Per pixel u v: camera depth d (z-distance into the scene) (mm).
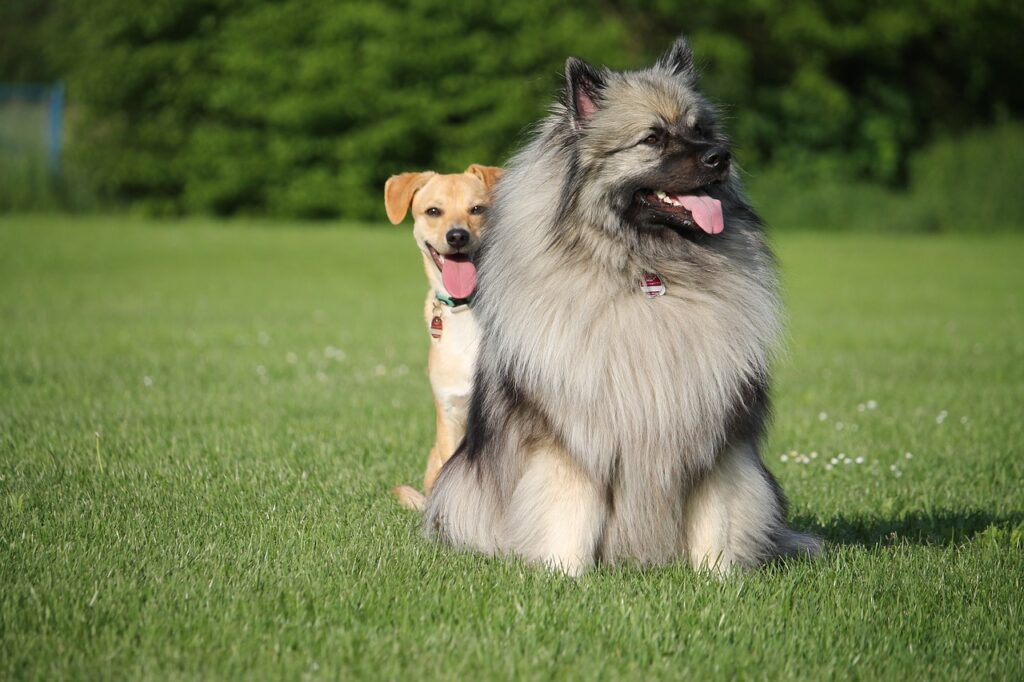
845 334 17062
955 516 7113
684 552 5879
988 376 13016
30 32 53812
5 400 10273
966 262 30031
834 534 6859
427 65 39219
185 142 41469
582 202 5617
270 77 39750
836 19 45562
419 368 13289
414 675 4387
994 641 4852
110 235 32594
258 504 7012
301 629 4770
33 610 4836
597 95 5832
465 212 8383
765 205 42375
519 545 5719
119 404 10250
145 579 5348
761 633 4824
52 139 42062
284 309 18969
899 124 47344
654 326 5527
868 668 4543
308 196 40344
